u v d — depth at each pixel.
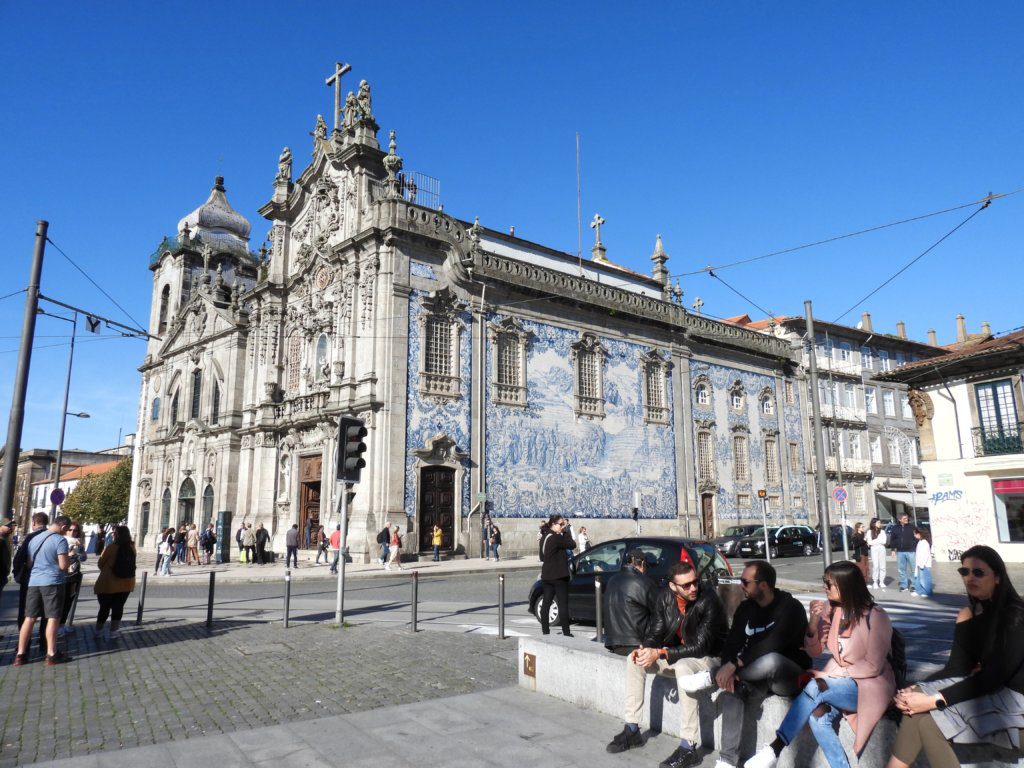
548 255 38.06
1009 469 24.12
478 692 8.11
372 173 33.06
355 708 7.56
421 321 30.31
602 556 12.93
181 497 43.22
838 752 4.79
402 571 25.12
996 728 4.19
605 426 35.97
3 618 15.06
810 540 36.09
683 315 41.38
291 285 36.97
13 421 14.84
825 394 50.00
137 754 6.23
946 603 14.90
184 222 52.94
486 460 31.16
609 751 6.07
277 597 18.56
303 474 33.69
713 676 5.73
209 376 43.09
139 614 13.85
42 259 15.83
